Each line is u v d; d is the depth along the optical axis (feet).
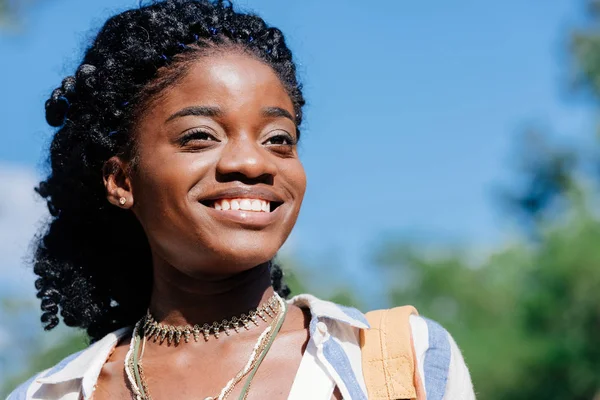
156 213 9.81
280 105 10.01
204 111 9.71
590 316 76.59
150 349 10.16
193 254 9.64
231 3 11.05
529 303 79.77
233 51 10.23
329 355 9.47
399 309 10.09
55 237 11.78
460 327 116.57
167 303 10.16
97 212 11.39
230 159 9.54
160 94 9.96
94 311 11.72
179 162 9.64
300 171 10.02
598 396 76.74
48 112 11.44
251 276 10.05
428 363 9.75
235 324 9.92
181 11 10.55
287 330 10.00
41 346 43.42
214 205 9.62
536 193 113.70
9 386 44.68
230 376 9.57
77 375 10.16
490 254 122.21
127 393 9.84
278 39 10.91
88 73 10.75
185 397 9.51
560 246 78.54
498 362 79.61
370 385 9.51
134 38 10.44
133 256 11.66
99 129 10.52
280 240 9.82
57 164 11.39
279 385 9.40
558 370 77.71
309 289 80.74
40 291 11.85
